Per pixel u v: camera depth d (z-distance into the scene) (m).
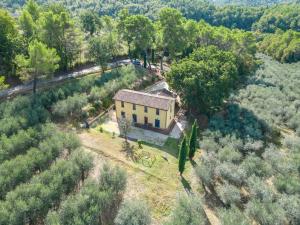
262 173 33.06
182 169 33.12
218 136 41.69
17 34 54.97
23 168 27.38
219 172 32.12
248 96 58.84
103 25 86.56
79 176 28.28
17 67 50.19
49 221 22.34
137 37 63.66
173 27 65.31
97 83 53.16
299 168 34.19
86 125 43.50
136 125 45.81
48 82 53.28
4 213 22.08
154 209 28.09
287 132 47.59
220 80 47.22
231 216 24.70
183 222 23.19
